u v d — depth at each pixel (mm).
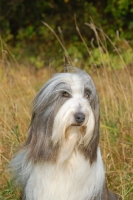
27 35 23156
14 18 23812
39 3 23328
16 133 9594
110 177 9375
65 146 7102
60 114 6883
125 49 19875
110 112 11172
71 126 7000
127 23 22312
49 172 7293
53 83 7070
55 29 23031
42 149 7172
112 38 22062
